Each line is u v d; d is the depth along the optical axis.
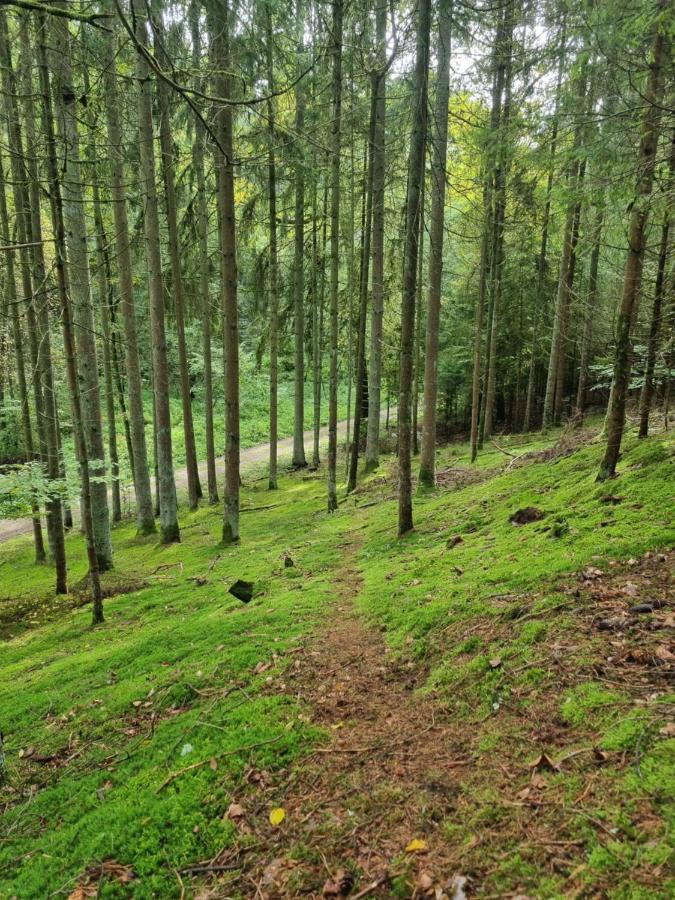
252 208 15.20
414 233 7.27
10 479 8.20
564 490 7.14
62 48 7.19
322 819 2.57
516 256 17.11
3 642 7.52
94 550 7.22
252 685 4.13
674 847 1.73
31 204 10.18
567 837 1.97
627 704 2.57
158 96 11.58
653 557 4.06
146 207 11.06
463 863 2.05
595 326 12.28
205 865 2.46
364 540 9.16
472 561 5.73
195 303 16.17
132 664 5.27
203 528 13.52
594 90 6.88
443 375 21.45
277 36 11.63
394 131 12.45
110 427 16.22
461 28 9.52
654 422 9.40
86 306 9.16
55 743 4.12
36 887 2.55
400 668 4.00
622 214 5.66
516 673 3.23
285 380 34.72
